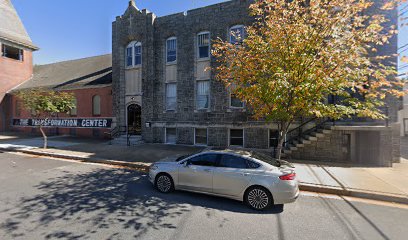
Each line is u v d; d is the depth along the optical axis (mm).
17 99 24375
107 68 22297
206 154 6332
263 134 12992
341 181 7312
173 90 15656
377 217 5062
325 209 5508
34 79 25984
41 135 21469
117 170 9227
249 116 13320
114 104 17500
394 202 6008
